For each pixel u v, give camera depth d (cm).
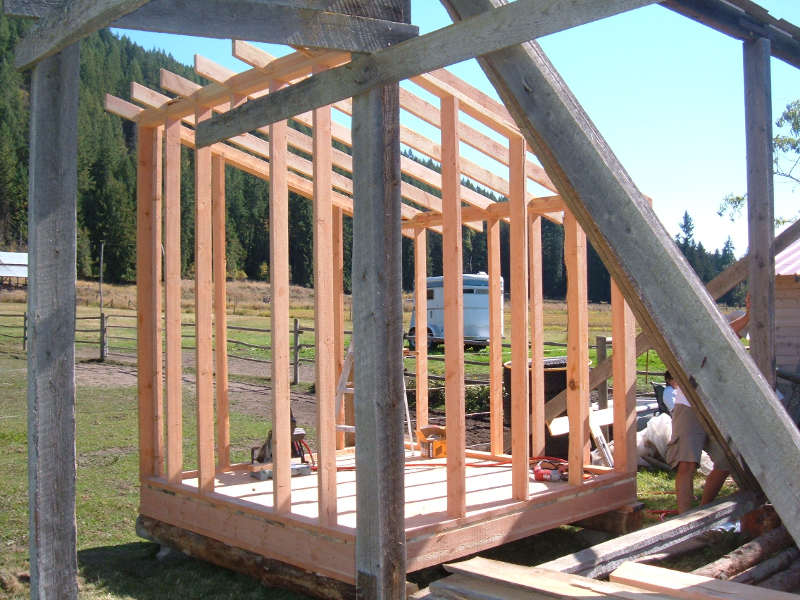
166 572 483
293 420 618
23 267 4234
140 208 541
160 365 546
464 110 445
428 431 701
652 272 265
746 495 505
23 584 446
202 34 278
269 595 438
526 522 480
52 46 270
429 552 413
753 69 518
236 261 6894
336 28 303
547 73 286
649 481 743
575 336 537
